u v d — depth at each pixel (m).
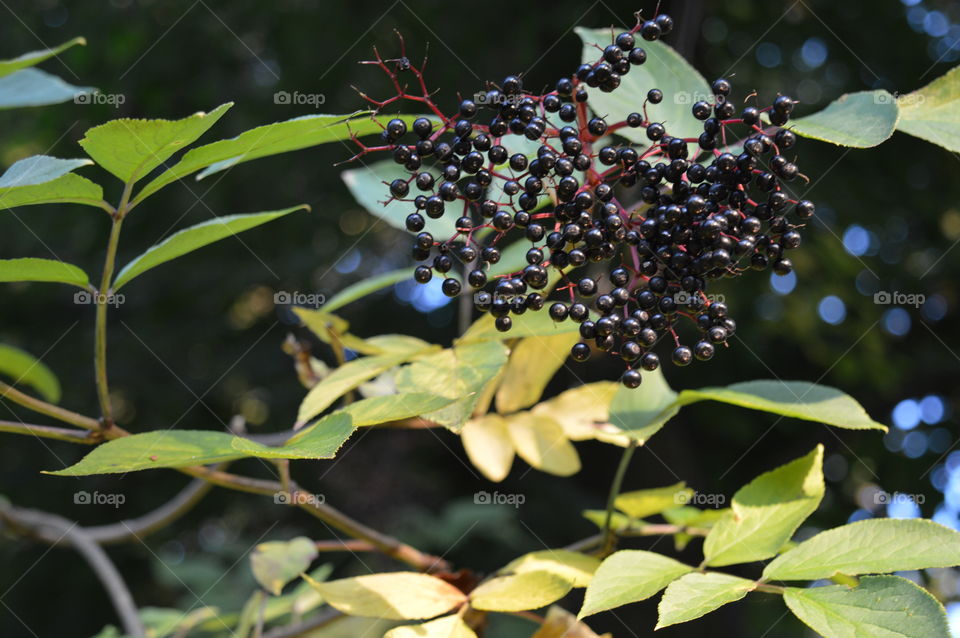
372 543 1.92
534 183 1.40
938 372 8.46
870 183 7.76
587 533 8.20
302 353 2.32
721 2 7.69
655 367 1.38
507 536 6.70
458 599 1.50
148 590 8.72
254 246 8.81
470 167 1.42
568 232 1.36
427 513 8.82
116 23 8.97
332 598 1.45
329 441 1.15
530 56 7.80
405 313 9.19
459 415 1.43
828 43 8.00
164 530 8.91
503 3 7.96
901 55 8.00
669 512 2.18
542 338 2.11
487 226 1.43
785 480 1.51
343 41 8.25
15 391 1.51
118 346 8.83
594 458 8.29
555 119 1.69
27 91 2.14
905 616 1.12
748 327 7.69
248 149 1.41
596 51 1.75
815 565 1.24
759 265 1.41
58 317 9.19
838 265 7.46
